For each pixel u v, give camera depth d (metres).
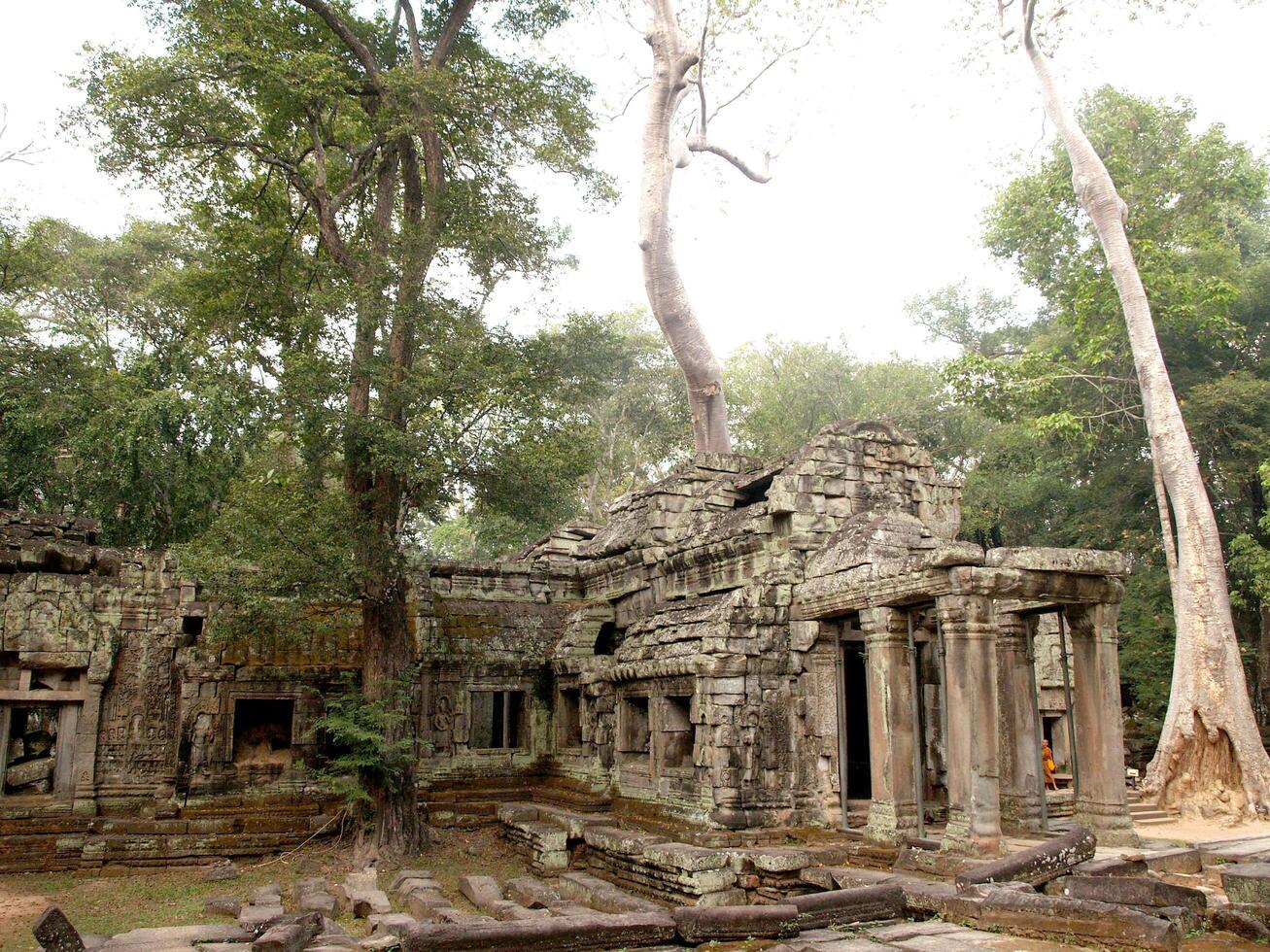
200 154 18.59
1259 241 32.91
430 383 16.69
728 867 13.41
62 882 15.75
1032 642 14.62
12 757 19.56
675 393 43.06
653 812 16.62
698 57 28.20
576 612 21.94
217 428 26.61
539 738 21.77
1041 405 29.23
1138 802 19.55
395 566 17.50
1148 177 25.98
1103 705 13.52
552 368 18.72
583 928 8.87
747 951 8.85
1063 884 10.52
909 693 14.24
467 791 20.66
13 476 25.64
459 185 19.62
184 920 12.95
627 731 18.72
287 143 19.88
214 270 20.59
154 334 31.16
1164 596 29.44
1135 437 30.42
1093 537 31.42
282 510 16.58
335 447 17.17
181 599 19.91
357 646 20.59
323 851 17.53
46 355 26.98
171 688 19.81
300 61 16.78
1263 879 9.36
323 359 16.58
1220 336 26.84
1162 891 9.08
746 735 15.36
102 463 26.08
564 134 20.17
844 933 9.27
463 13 20.48
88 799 18.53
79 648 19.00
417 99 17.91
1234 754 18.86
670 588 19.64
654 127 28.44
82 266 31.48
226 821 18.03
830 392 38.84
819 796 15.50
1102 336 25.53
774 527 16.98
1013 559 12.66
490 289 19.94
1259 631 31.61
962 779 12.52
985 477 34.78
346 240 21.31
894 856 12.96
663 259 28.50
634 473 43.47
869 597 14.49
